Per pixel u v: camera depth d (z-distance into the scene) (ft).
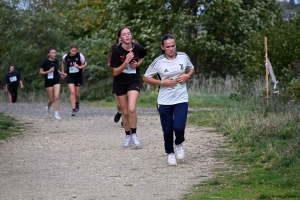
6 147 44.91
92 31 132.36
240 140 43.39
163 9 105.29
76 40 123.54
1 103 102.01
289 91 60.95
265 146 40.32
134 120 43.88
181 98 36.22
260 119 49.83
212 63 110.52
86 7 128.77
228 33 110.32
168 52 35.81
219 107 77.51
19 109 80.23
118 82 43.57
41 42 120.88
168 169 35.76
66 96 108.37
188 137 48.01
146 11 108.68
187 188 30.68
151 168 36.22
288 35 76.84
